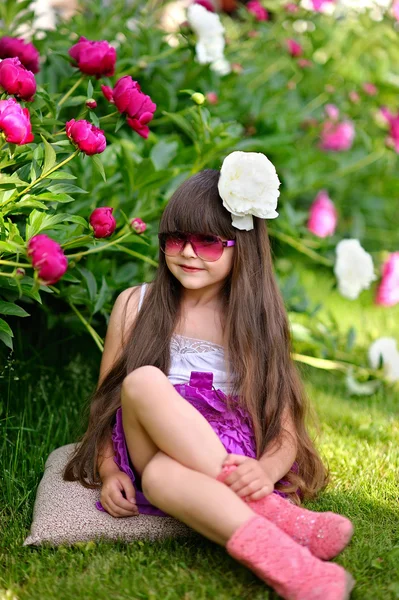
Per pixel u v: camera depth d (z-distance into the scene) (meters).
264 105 3.57
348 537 1.59
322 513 1.64
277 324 2.02
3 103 1.77
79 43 2.26
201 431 1.66
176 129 3.24
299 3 3.71
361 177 4.28
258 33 3.54
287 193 3.66
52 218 1.95
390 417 2.70
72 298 2.43
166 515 1.81
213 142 2.58
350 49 4.01
